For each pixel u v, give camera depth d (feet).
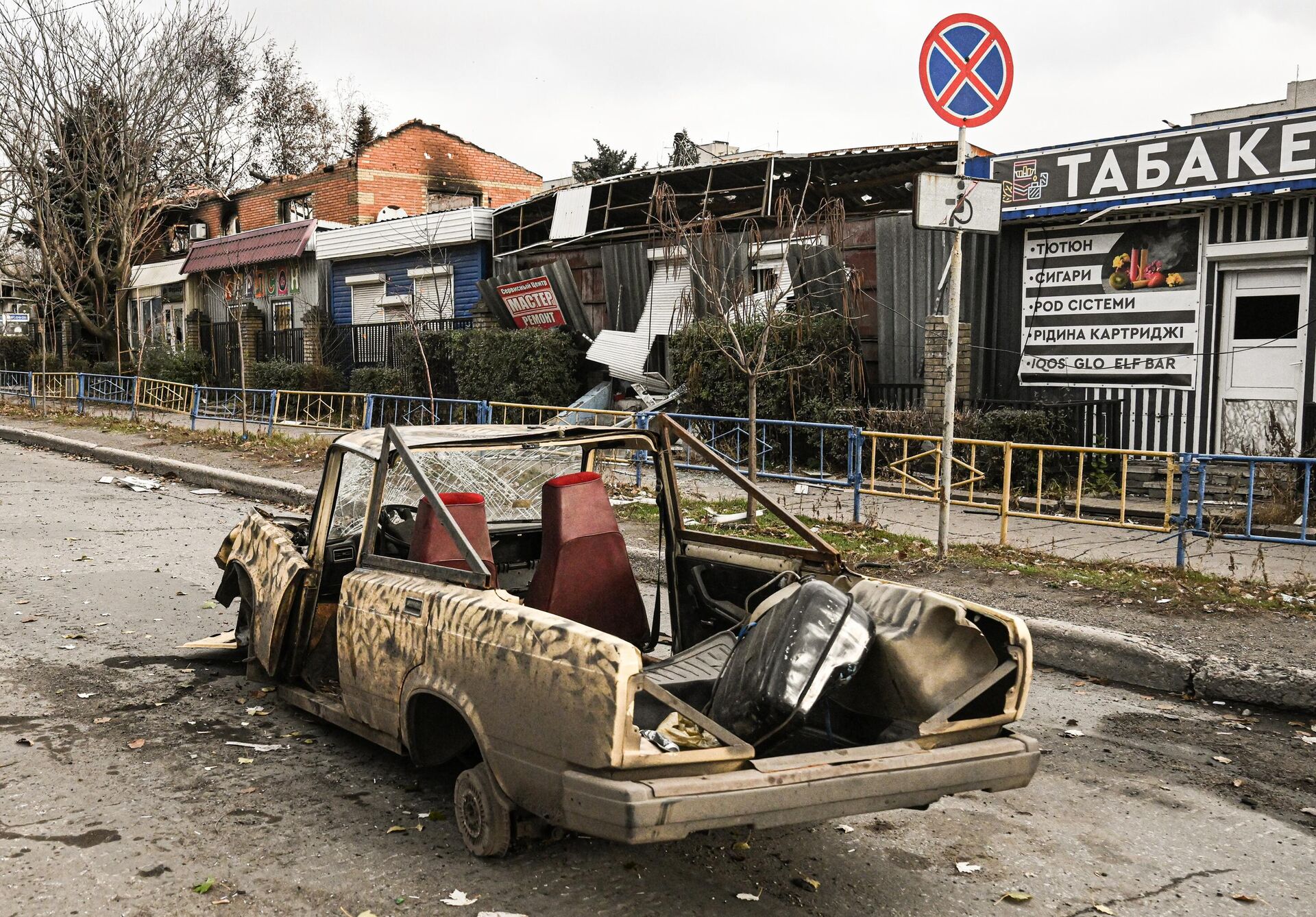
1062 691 19.89
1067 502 37.70
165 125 91.86
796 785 10.59
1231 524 31.22
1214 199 38.09
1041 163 42.42
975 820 14.08
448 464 16.75
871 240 49.11
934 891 12.10
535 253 66.18
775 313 45.27
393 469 16.46
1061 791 15.12
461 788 12.43
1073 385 43.42
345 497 17.06
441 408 64.85
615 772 10.31
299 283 87.30
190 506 41.37
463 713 11.96
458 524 13.98
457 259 72.95
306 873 12.09
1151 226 40.88
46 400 77.56
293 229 86.22
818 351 47.16
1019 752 11.86
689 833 10.17
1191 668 19.48
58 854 12.50
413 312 69.21
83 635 22.29
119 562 29.81
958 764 11.46
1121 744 17.03
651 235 57.93
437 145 97.91
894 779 11.07
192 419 63.36
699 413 50.80
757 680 11.37
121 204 92.07
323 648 17.24
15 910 11.16
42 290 96.43
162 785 14.62
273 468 48.55
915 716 12.34
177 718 17.40
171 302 107.86
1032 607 23.22
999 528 33.12
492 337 63.36
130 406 79.05
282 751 15.96
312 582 16.79
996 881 12.39
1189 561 27.68
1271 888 12.36
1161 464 40.14
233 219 107.76
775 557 15.46
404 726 13.20
